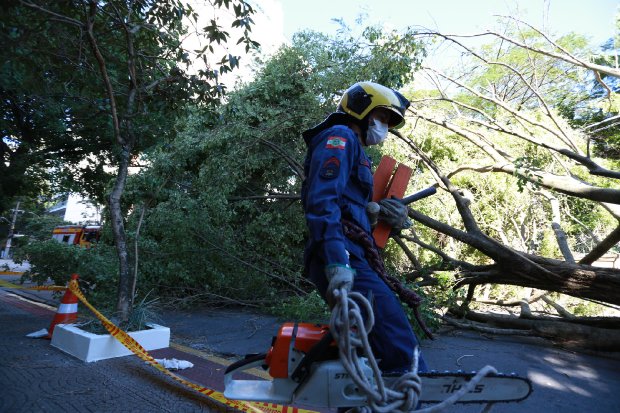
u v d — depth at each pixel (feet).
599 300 17.62
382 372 5.37
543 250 30.76
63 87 20.97
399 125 7.04
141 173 27.40
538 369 14.12
